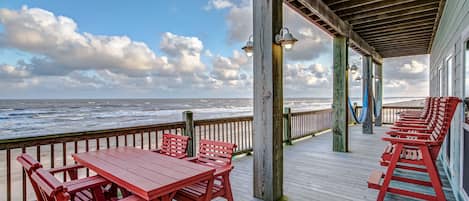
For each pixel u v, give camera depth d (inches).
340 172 153.7
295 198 115.6
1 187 177.5
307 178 142.9
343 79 211.2
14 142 90.3
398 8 174.1
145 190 61.6
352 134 301.0
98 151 103.1
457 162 115.9
